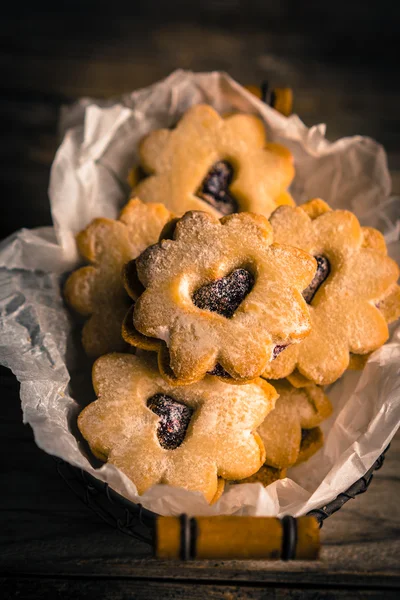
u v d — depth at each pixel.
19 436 0.38
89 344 0.36
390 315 0.35
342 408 0.36
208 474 0.32
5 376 0.39
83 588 0.35
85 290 0.37
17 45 0.48
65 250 0.38
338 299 0.35
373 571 0.35
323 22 0.50
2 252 0.37
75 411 0.35
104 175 0.41
